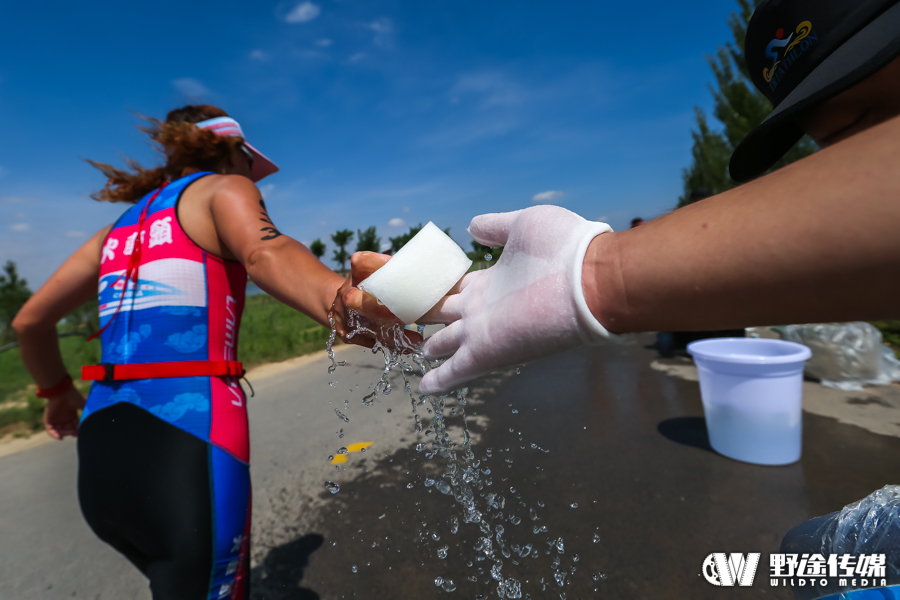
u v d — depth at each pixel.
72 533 2.36
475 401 3.85
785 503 2.09
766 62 0.77
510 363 0.56
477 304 0.60
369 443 3.16
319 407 4.09
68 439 3.98
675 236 0.42
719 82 12.19
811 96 0.58
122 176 1.44
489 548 1.30
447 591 1.69
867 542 0.77
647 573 1.71
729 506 2.09
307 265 0.91
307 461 2.97
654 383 4.09
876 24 0.54
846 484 2.22
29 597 1.88
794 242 0.35
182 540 0.98
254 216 1.06
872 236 0.32
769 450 2.42
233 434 1.11
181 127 1.35
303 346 7.79
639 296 0.44
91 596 1.88
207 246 1.16
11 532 2.40
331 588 1.76
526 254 0.55
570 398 3.79
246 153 1.61
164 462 1.00
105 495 1.01
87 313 8.00
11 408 5.16
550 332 0.50
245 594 1.14
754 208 0.38
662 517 2.04
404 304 0.65
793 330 3.92
